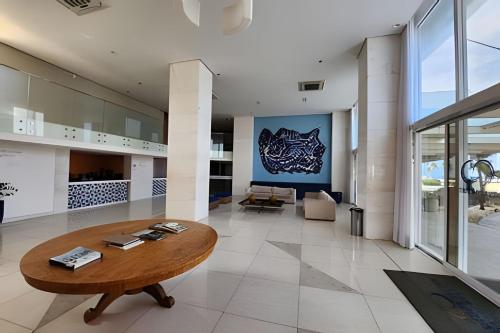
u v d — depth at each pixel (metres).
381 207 4.27
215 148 13.39
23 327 1.81
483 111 2.49
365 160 4.41
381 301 2.27
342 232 4.75
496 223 2.72
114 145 7.66
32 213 5.79
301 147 10.67
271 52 5.06
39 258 1.61
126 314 1.99
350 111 9.71
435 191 3.69
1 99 4.96
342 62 5.47
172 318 1.94
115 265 1.53
